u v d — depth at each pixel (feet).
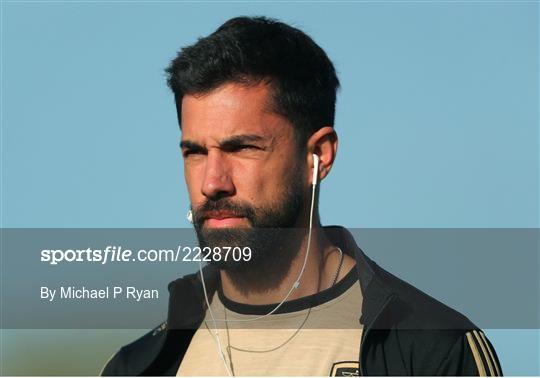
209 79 33.14
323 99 35.55
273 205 33.50
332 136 35.73
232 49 33.30
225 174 33.12
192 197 33.91
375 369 32.22
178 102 35.04
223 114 33.06
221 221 33.50
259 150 33.24
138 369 37.29
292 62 34.30
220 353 34.30
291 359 33.06
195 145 33.50
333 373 32.14
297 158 34.37
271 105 33.53
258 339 34.14
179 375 34.81
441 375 32.63
